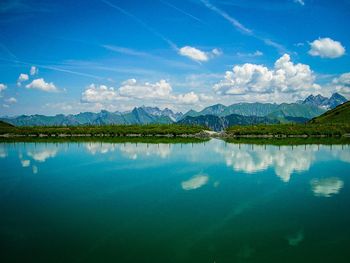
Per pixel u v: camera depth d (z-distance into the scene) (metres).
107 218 35.84
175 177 57.75
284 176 57.62
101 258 26.75
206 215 36.66
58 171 64.56
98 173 62.25
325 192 46.47
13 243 29.50
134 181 54.75
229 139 147.25
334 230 32.31
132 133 182.62
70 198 44.22
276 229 32.56
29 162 76.25
